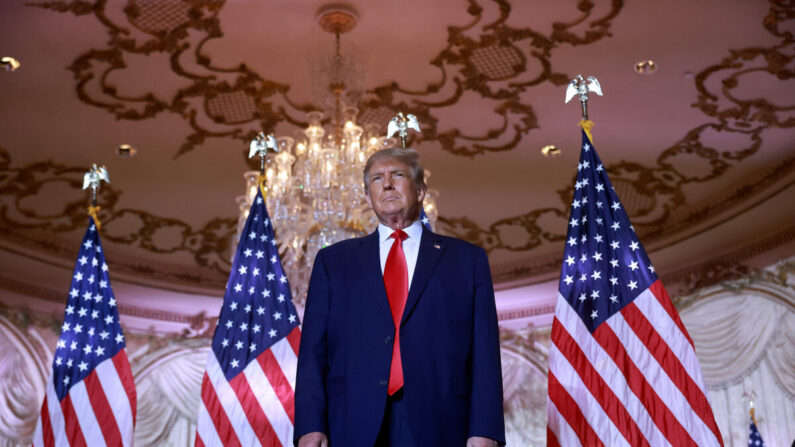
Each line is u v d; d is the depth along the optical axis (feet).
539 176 31.40
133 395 16.25
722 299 34.94
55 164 29.53
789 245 32.73
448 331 10.25
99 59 23.80
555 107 26.81
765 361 33.09
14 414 34.88
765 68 24.66
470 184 32.07
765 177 30.45
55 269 35.35
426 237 11.03
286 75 25.21
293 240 26.35
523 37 23.40
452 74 25.12
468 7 22.24
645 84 25.61
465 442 9.84
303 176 24.94
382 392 9.77
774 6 21.88
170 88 25.50
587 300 12.89
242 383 14.98
